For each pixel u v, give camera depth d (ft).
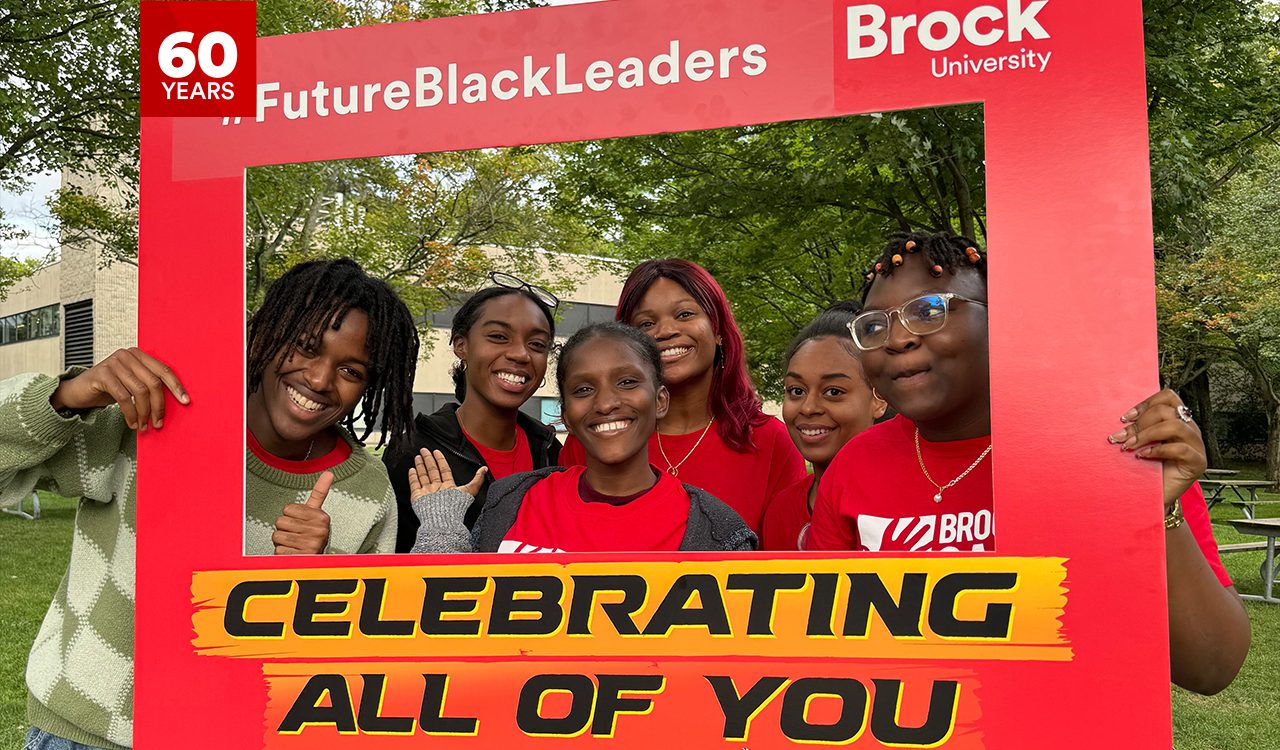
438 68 4.72
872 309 5.56
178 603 4.79
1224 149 22.12
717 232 18.24
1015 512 3.99
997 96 4.09
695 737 4.29
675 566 4.34
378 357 5.65
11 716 12.59
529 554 4.48
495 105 4.66
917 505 5.55
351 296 5.49
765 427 8.20
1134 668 3.87
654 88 4.50
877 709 4.12
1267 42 22.57
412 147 4.74
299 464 5.70
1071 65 4.01
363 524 5.72
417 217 23.31
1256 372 56.44
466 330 8.37
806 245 18.65
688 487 6.22
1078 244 3.96
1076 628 3.93
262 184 19.42
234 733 4.71
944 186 13.57
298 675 4.67
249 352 5.49
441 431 7.97
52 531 30.83
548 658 4.44
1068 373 3.95
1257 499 46.19
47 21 28.60
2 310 68.80
